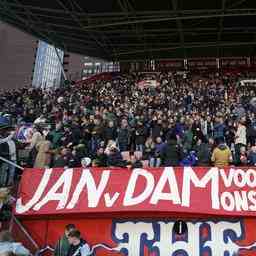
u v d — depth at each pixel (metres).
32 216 8.25
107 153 11.38
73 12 28.84
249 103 21.62
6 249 6.54
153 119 15.45
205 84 30.16
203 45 34.94
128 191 8.36
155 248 8.02
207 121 15.78
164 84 30.94
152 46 36.28
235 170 8.46
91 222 8.23
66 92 28.83
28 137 14.48
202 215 8.10
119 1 26.39
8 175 10.41
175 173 8.51
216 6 26.62
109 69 45.44
